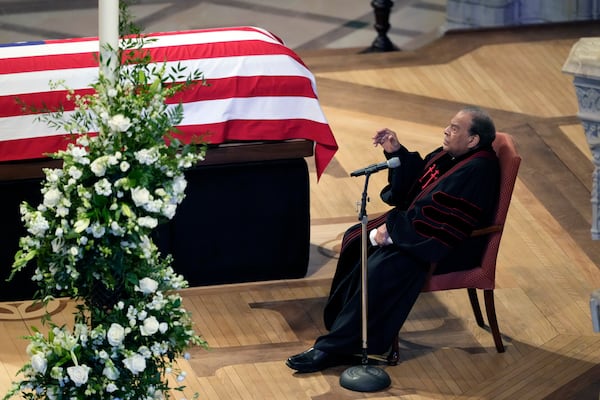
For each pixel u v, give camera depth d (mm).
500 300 13070
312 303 12961
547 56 20891
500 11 23125
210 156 12656
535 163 16641
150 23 24422
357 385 11203
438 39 21922
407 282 11453
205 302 12914
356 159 16734
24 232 12547
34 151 11992
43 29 24266
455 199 11227
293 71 12672
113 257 7883
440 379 11484
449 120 18281
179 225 12914
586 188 15883
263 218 13102
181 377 8516
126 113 7824
